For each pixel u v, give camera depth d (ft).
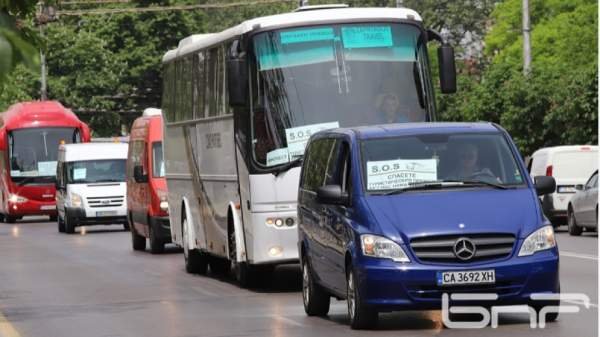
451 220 91.30
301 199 113.80
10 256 224.33
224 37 145.89
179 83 176.14
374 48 137.59
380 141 99.96
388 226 91.56
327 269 102.42
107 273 176.45
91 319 115.96
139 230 232.12
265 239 134.72
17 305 133.90
